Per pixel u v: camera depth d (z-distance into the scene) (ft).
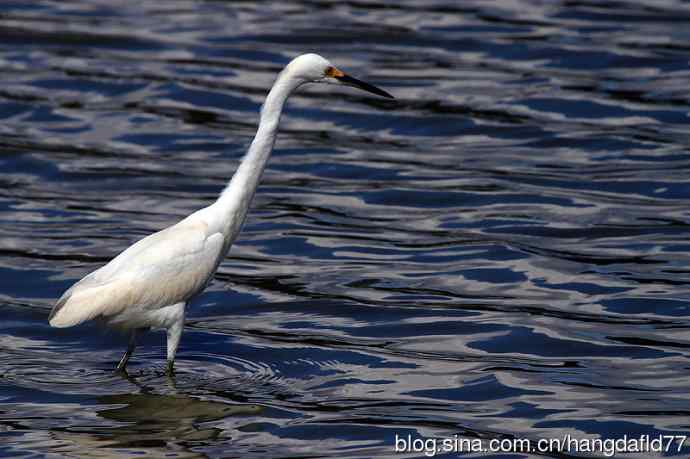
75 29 80.79
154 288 38.01
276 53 76.84
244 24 81.82
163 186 59.52
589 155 62.80
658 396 38.27
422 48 77.41
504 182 59.52
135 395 38.55
